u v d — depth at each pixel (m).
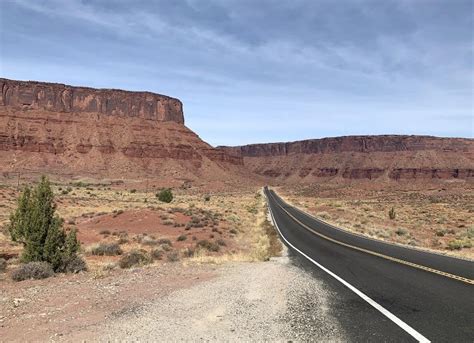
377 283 11.80
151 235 32.81
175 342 6.55
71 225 39.75
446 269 14.52
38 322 7.62
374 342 6.63
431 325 7.54
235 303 9.06
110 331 7.04
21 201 19.70
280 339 6.77
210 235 32.28
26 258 18.06
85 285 11.08
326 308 8.80
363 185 173.00
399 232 38.03
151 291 10.18
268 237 29.83
